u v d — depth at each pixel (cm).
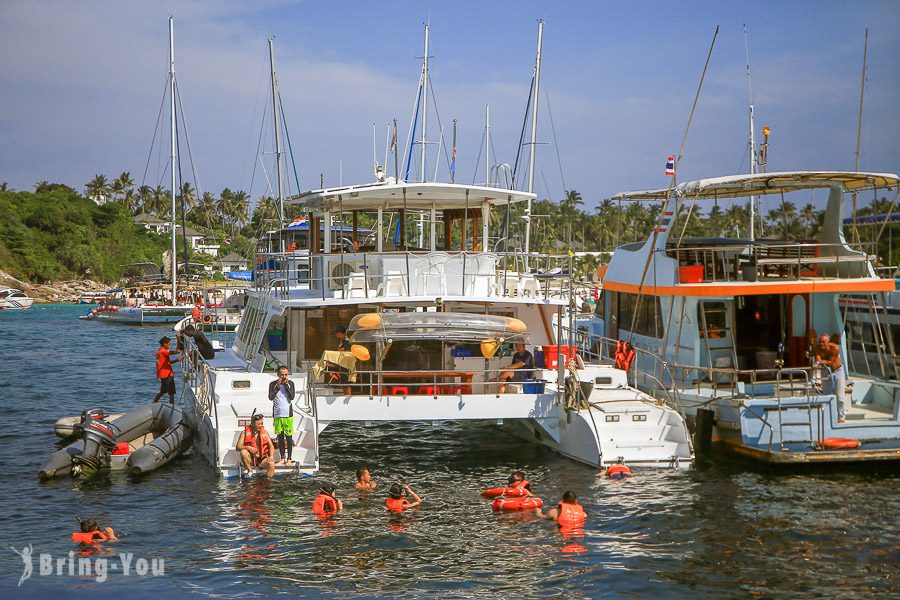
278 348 2184
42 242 12231
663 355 2175
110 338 5916
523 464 1934
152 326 7038
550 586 1254
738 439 1894
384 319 1838
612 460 1831
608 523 1516
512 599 1210
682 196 2152
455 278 2136
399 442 2184
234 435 1814
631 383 2348
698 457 1953
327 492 1600
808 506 1606
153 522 1534
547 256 2208
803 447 1827
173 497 1681
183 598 1210
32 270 11731
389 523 1523
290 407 1788
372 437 2245
